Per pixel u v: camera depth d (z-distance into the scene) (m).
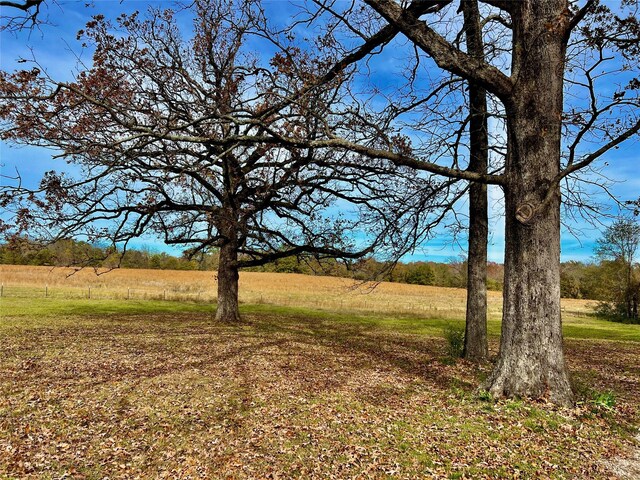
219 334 16.08
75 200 14.89
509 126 6.98
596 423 5.90
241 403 7.43
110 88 12.05
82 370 9.83
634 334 24.22
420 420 6.42
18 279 45.59
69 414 6.82
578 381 9.61
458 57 6.69
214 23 14.16
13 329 16.08
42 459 5.21
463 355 11.75
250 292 45.94
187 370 9.92
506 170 7.06
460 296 51.00
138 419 6.62
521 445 5.32
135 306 26.66
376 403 7.41
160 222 18.22
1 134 10.55
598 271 40.59
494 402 6.64
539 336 6.52
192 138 7.48
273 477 4.79
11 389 8.17
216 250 23.23
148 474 4.89
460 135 10.91
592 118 7.02
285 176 15.16
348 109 9.57
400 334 18.78
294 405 7.31
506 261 6.96
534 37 6.67
